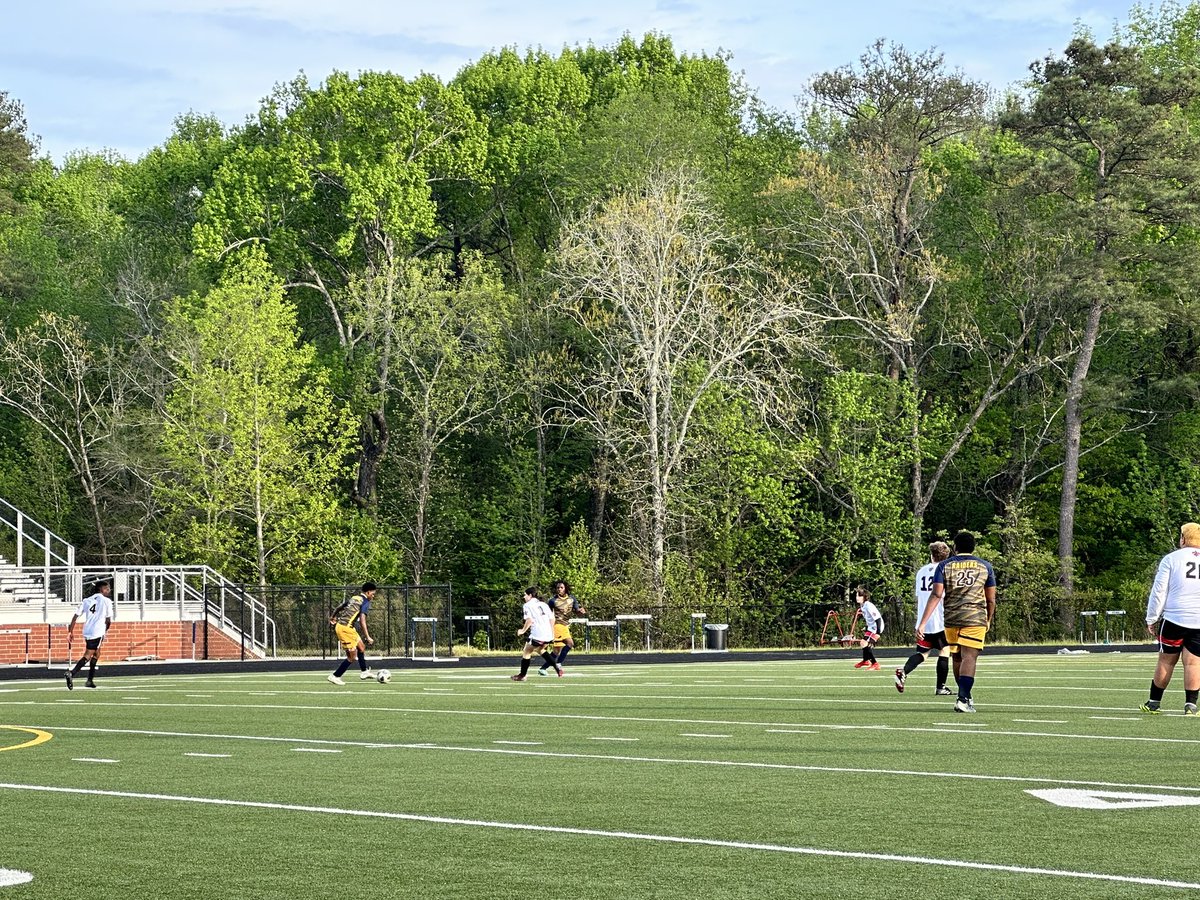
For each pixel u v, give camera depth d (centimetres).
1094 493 7712
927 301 7488
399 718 2286
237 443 6675
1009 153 7812
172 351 7156
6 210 8119
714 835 1106
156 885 930
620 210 6662
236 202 7644
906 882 922
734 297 7238
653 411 6556
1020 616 7025
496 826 1156
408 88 7781
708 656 5200
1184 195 6781
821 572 7150
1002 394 7375
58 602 5241
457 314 7450
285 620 5422
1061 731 1912
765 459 6869
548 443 8006
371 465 7688
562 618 3709
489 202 8519
